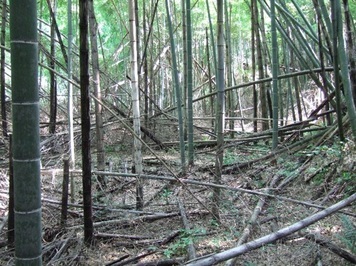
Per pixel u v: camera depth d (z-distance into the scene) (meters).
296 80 9.68
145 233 4.38
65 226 4.32
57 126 9.69
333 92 7.07
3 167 6.51
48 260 3.78
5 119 8.38
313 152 5.81
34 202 2.37
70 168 5.64
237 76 16.30
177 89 6.93
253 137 8.47
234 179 6.24
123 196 5.64
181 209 4.80
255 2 9.27
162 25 13.18
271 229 4.20
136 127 5.02
